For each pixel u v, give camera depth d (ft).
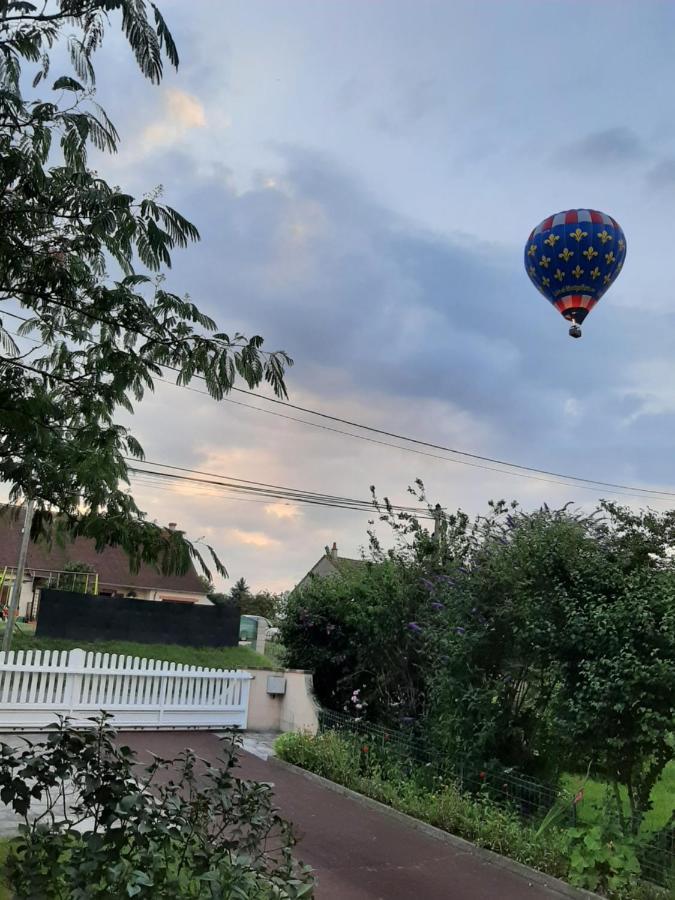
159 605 51.83
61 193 13.42
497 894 19.71
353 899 18.49
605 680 21.33
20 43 13.35
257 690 41.09
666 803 23.52
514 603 26.13
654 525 24.18
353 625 36.35
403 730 31.68
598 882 19.89
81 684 36.76
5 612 77.30
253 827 13.70
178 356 13.79
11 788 12.71
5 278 13.57
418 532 34.94
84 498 14.42
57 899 12.23
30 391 14.20
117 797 12.63
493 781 25.67
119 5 12.55
